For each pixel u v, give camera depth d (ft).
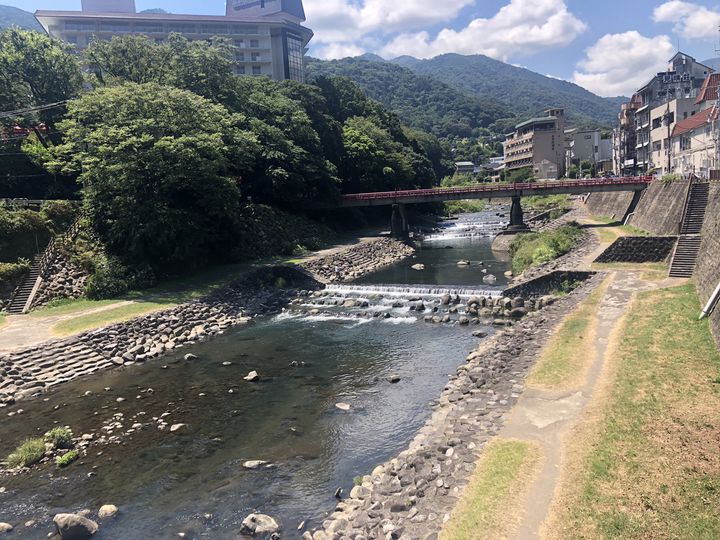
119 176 128.26
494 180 469.98
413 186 324.19
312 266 159.33
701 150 178.81
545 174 408.46
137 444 60.03
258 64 359.87
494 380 64.28
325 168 222.48
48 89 162.50
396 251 203.41
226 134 162.71
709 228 100.53
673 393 50.03
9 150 153.48
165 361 91.09
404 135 380.78
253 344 99.04
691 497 34.91
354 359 87.30
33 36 161.68
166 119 137.08
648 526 33.06
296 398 71.92
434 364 82.23
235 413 67.62
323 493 48.78
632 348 65.00
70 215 135.03
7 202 130.72
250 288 139.03
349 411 66.80
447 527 36.09
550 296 105.91
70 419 67.77
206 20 345.51
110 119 134.21
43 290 115.44
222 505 47.60
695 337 63.46
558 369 63.05
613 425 46.44
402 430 60.59
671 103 222.28
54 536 44.01
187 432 62.64
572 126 650.84
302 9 441.68
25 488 51.80
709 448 39.96
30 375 81.41
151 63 182.70
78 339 92.84
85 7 398.21
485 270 158.40
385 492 43.52
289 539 42.06
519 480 40.47
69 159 150.30
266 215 184.14
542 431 48.34
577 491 37.88
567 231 157.17
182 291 126.31
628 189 176.76
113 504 48.44
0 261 117.80
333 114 315.99
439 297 124.16
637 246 119.03
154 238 131.03
